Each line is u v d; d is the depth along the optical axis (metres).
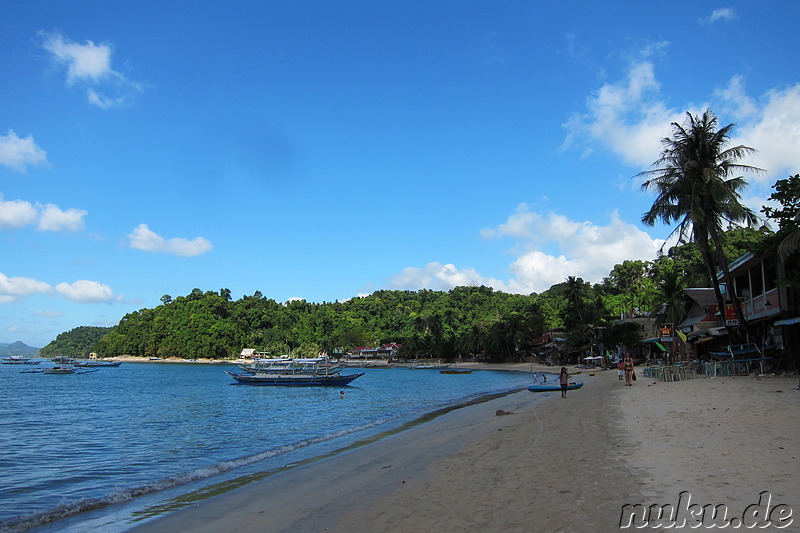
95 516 11.34
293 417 33.34
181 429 27.88
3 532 10.49
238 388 65.81
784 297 27.97
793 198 26.34
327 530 8.81
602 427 17.06
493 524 8.00
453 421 25.58
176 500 12.45
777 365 28.88
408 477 12.54
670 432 14.27
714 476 9.20
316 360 72.19
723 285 45.12
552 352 102.62
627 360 35.62
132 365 179.75
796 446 10.80
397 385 71.00
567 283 95.19
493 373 99.56
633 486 9.20
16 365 176.75
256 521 9.89
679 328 47.75
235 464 17.05
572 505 8.49
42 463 18.94
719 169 32.28
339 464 15.68
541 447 14.48
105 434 26.36
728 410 16.91
